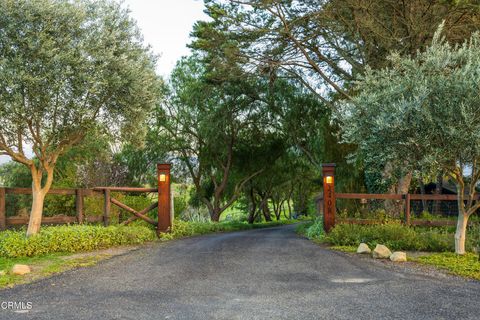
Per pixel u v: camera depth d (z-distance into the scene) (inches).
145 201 643.5
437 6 529.0
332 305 209.3
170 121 1133.1
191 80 1101.7
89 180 758.5
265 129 1099.9
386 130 327.6
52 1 374.9
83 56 383.2
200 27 656.4
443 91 313.7
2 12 357.4
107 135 438.6
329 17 581.3
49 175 415.2
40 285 250.5
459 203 365.1
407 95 337.4
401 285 254.4
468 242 398.6
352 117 359.9
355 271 300.8
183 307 205.8
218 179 1255.5
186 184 1205.1
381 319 187.2
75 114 391.5
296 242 502.0
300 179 1507.1
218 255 377.7
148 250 410.6
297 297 225.6
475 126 298.8
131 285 253.3
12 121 369.4
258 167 1186.0
